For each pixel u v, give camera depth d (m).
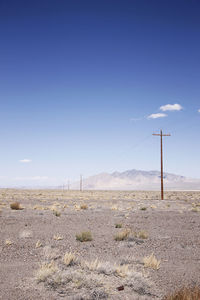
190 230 19.00
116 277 8.21
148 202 48.06
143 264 9.97
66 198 57.62
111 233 16.97
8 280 7.93
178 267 9.82
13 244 13.20
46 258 10.50
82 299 6.53
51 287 7.29
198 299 6.30
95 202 46.72
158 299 6.75
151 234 17.05
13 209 31.66
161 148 54.00
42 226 19.39
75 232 17.08
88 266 9.00
